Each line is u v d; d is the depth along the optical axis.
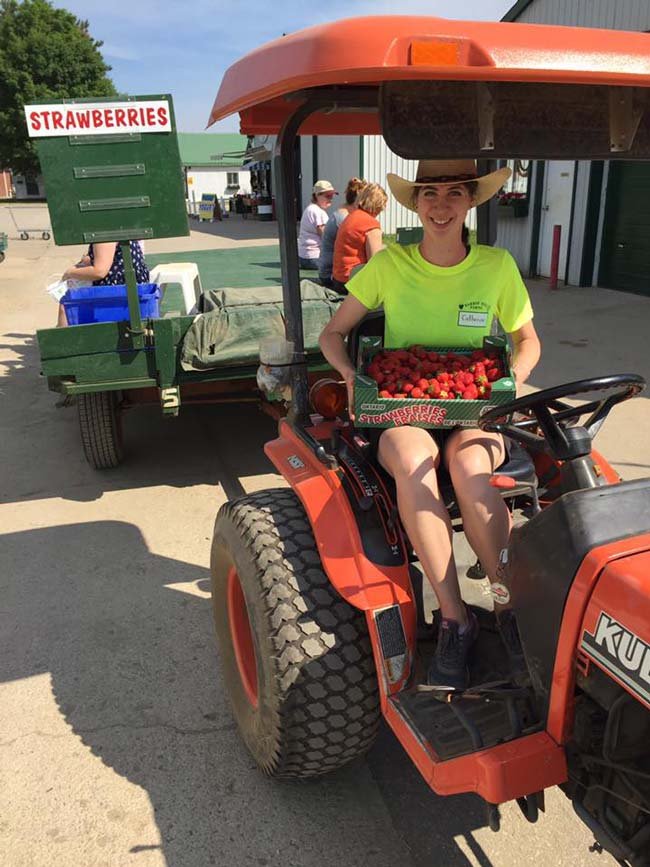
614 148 1.94
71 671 3.13
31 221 33.81
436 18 1.63
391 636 2.05
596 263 11.26
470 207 2.38
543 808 1.79
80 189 3.97
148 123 3.92
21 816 2.42
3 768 2.62
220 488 4.94
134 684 3.04
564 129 1.88
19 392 7.12
